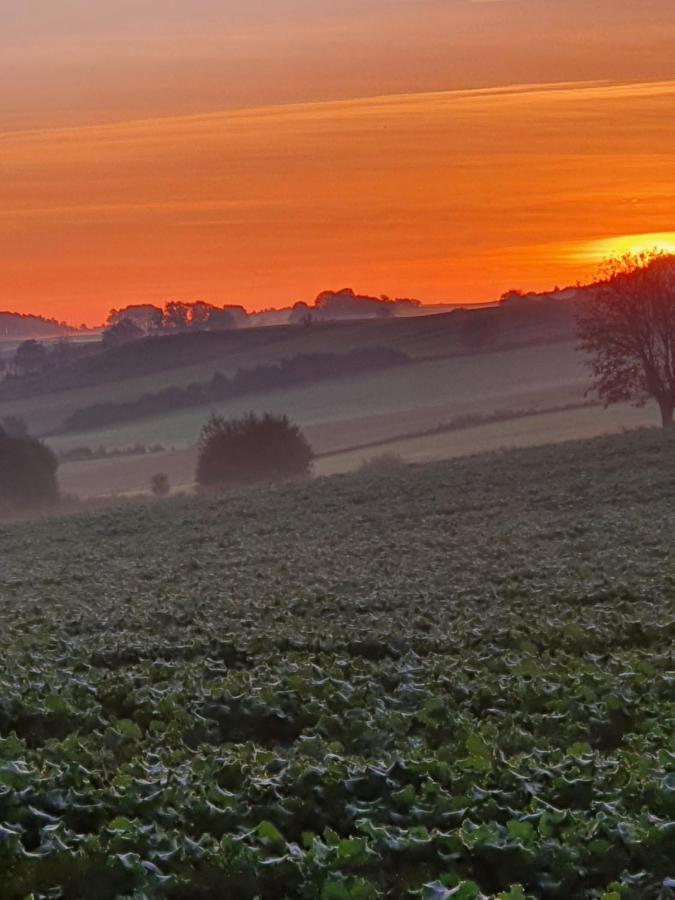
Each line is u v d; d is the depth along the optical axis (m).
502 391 138.75
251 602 24.00
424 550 33.59
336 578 27.78
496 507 44.22
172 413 155.00
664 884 8.38
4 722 13.73
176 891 8.78
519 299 191.62
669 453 54.50
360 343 175.75
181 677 16.42
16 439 91.50
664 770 10.42
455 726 12.94
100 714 14.46
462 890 8.07
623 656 16.27
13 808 9.95
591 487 46.69
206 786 10.52
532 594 23.06
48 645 19.92
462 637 18.83
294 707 14.28
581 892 8.72
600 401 116.69
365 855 8.80
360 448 106.06
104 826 9.62
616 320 84.31
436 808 9.95
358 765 10.88
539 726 12.98
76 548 43.28
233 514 49.25
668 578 23.62
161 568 34.19
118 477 109.81
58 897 8.66
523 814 9.73
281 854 9.20
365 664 16.69
